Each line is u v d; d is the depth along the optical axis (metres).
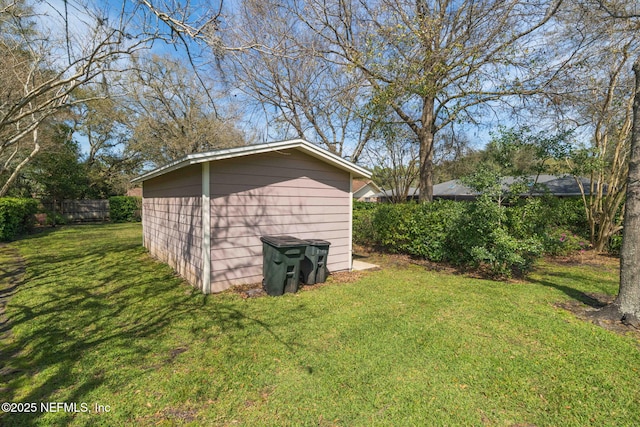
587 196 12.04
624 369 2.88
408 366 2.92
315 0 8.47
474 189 6.78
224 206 5.25
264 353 3.16
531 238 6.27
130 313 4.24
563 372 2.84
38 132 12.15
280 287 5.04
